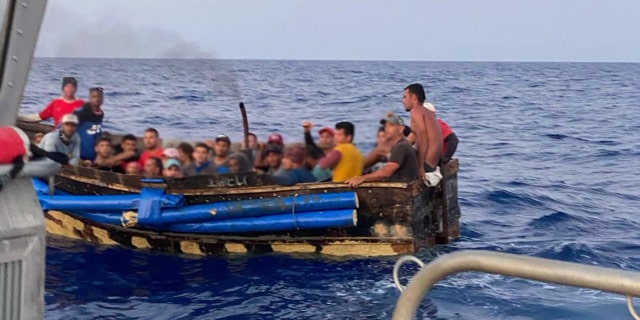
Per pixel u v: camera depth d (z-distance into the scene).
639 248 7.87
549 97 39.81
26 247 2.17
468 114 27.73
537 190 11.57
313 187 7.05
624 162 15.25
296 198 7.02
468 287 6.21
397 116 7.14
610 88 52.06
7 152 2.09
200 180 7.20
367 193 7.04
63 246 7.46
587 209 10.14
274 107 13.77
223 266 6.92
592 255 7.53
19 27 2.08
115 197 7.25
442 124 8.02
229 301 5.91
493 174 13.32
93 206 7.23
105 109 7.56
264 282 6.41
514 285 6.29
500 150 17.11
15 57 2.10
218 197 7.18
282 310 5.68
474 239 8.16
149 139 7.31
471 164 14.66
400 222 7.00
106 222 7.34
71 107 7.12
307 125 7.22
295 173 7.14
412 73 72.38
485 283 6.33
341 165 7.11
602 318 5.48
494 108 31.14
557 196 11.09
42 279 2.22
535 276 1.95
